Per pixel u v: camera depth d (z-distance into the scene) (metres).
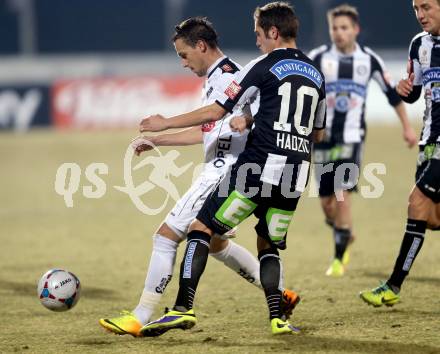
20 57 127.56
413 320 21.00
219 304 24.42
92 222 42.34
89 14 141.12
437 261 30.02
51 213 45.53
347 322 21.12
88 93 94.12
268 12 19.53
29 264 32.19
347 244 29.12
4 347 19.78
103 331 21.28
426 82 21.66
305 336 19.58
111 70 102.44
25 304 25.22
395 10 135.12
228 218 19.14
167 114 93.38
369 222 40.12
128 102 93.62
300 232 38.56
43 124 94.75
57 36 141.38
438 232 36.25
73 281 21.08
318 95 19.50
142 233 38.91
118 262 32.19
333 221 30.47
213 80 20.25
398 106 31.16
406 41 135.50
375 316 21.73
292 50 19.50
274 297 19.56
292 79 19.06
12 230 40.44
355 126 30.77
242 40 139.00
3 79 94.75
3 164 67.56
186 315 18.95
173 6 136.38
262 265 19.80
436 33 21.28
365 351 18.06
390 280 21.78
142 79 93.94
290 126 19.02
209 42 20.25
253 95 19.27
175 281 28.50
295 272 29.55
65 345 19.75
